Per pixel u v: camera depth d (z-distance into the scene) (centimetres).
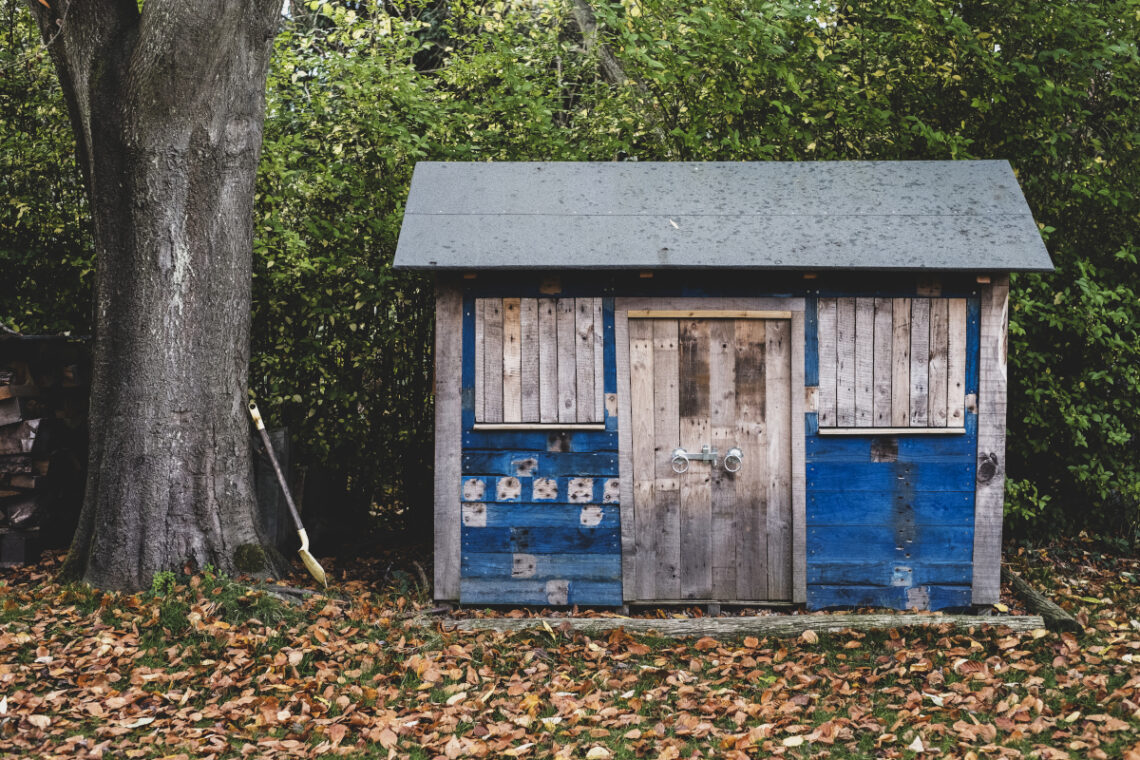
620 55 757
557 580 591
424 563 705
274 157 713
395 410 778
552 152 773
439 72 797
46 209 754
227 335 607
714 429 586
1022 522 755
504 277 581
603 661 520
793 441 582
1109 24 735
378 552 745
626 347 582
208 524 593
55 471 680
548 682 490
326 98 750
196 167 586
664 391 585
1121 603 620
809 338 579
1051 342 740
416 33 1071
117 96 580
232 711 439
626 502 587
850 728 436
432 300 766
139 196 582
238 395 618
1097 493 755
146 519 580
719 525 591
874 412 581
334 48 848
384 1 970
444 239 574
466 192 613
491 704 460
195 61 572
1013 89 745
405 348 768
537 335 583
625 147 769
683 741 424
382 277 720
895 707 455
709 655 529
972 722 437
